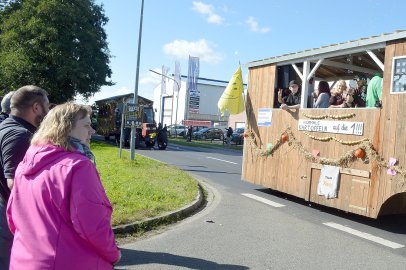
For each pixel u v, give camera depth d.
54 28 29.72
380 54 9.45
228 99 12.24
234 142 39.69
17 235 2.42
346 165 8.07
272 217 8.17
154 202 8.33
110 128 31.58
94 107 39.03
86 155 2.56
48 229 2.29
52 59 30.19
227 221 7.68
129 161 15.17
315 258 5.76
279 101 10.06
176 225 7.25
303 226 7.57
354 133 7.90
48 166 2.39
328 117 8.56
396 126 7.08
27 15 30.41
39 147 2.47
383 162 7.28
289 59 9.84
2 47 32.31
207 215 8.12
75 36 31.02
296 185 9.44
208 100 75.31
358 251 6.18
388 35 7.33
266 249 6.07
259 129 10.90
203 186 11.74
